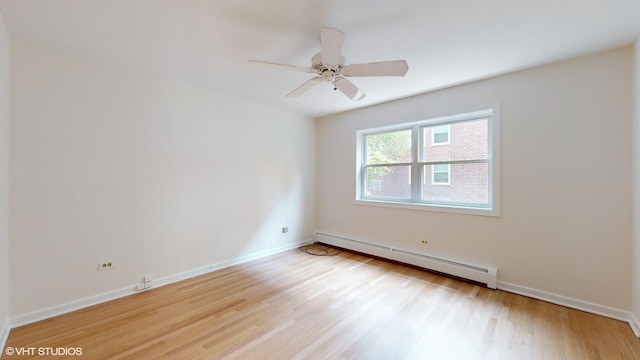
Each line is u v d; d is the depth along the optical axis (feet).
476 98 9.95
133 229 9.03
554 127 8.42
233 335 6.64
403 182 12.70
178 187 10.14
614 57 7.51
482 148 10.32
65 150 7.73
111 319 7.34
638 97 6.79
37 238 7.30
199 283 9.87
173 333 6.72
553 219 8.48
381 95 11.67
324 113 15.01
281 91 11.31
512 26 6.38
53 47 7.48
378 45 7.30
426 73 9.21
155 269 9.53
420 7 5.67
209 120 11.05
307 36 6.93
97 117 8.29
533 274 8.82
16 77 6.98
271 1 5.51
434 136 11.65
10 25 6.42
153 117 9.48
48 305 7.44
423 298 8.69
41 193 7.36
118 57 8.11
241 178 12.26
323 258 12.96
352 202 14.29
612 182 7.57
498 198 9.50
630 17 5.99
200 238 10.80
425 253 11.46
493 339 6.53
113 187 8.60
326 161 15.61
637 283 6.88
